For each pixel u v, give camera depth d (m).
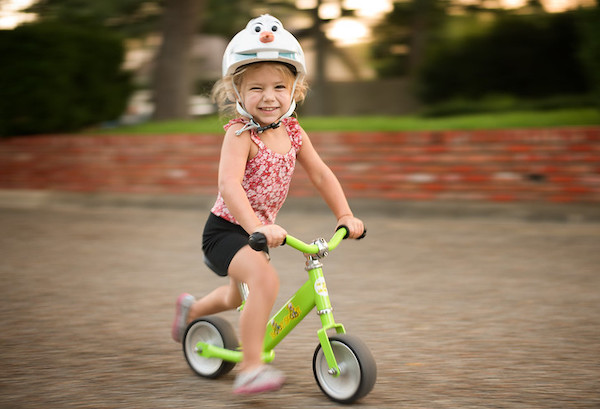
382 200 9.93
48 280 5.95
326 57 20.94
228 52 3.34
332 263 6.62
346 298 5.33
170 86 14.35
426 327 4.56
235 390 3.24
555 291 5.47
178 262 6.70
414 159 9.80
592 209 8.68
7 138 12.25
